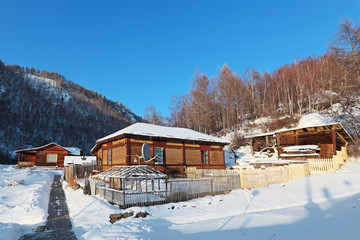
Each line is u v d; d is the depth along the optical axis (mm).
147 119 72562
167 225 8750
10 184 19938
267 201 12180
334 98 44094
